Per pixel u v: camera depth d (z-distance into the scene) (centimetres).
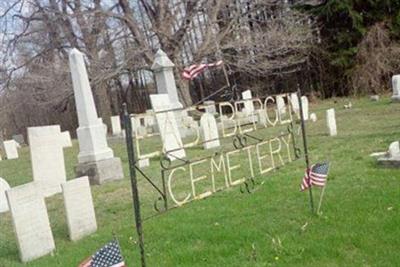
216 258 481
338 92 3195
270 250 478
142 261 406
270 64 3041
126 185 992
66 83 2786
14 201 567
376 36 2902
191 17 2847
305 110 1850
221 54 2898
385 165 798
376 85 2855
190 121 1755
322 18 3155
